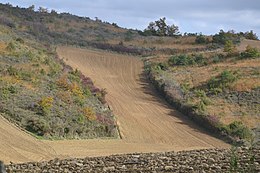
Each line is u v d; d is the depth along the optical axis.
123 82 70.50
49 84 48.31
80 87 52.41
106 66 80.88
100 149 36.09
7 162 27.42
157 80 68.44
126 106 56.31
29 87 45.09
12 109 38.81
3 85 43.34
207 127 47.78
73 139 38.41
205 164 17.09
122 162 19.08
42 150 32.47
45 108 40.38
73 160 20.80
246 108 53.84
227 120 49.34
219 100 56.81
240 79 63.38
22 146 32.19
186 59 78.94
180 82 66.81
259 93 57.91
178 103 56.50
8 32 74.81
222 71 69.31
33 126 37.00
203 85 63.69
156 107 57.06
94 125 42.41
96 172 16.89
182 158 19.12
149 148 38.91
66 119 40.62
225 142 43.06
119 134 44.12
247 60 76.19
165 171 16.22
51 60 61.59
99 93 55.16
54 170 17.73
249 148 19.47
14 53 56.41
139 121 50.38
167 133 46.53
